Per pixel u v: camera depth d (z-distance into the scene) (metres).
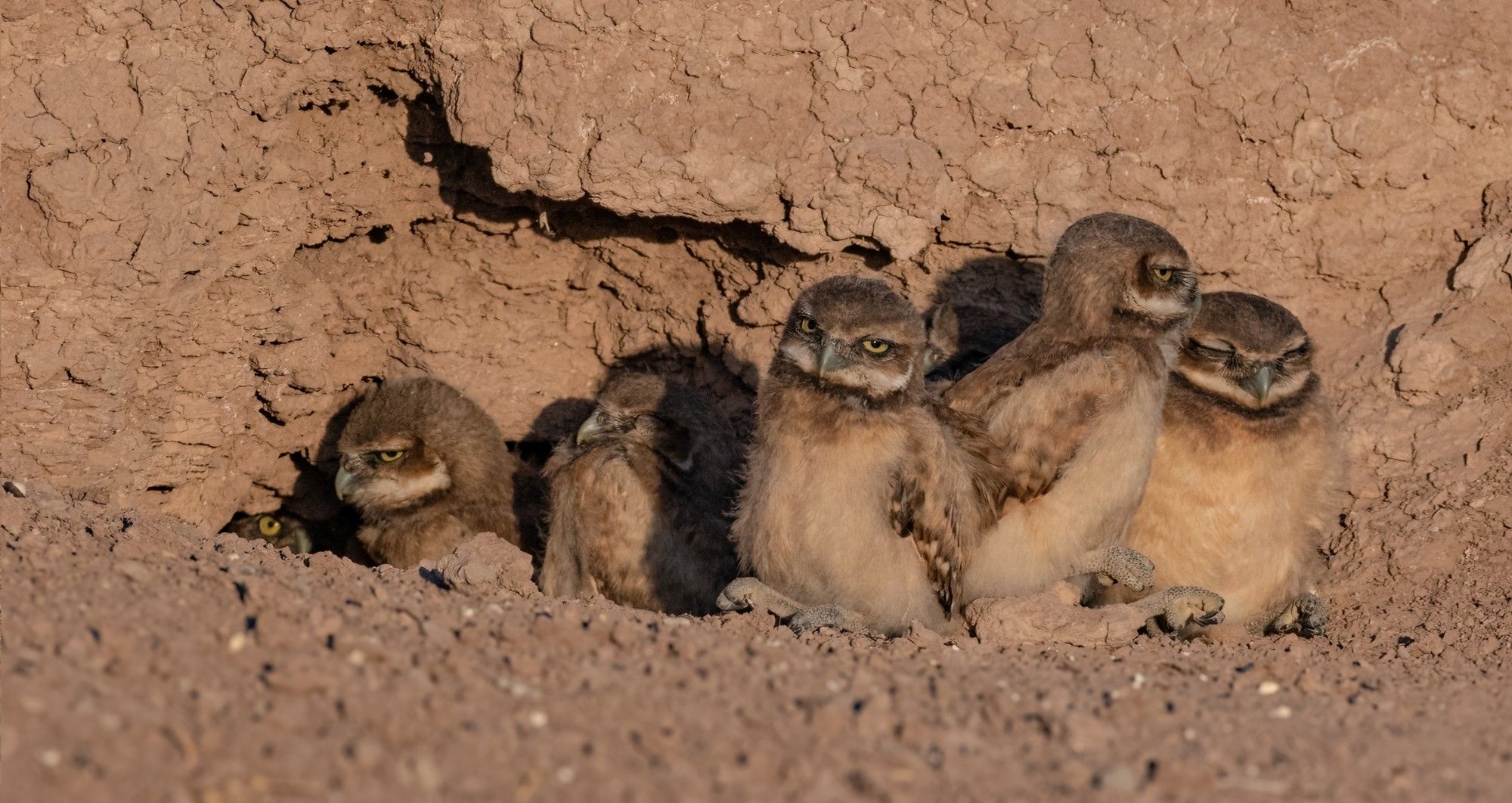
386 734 12.52
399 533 29.02
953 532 21.67
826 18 25.81
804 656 16.88
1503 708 16.56
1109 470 22.27
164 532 20.48
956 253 28.02
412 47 25.86
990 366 23.80
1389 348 27.11
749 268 29.27
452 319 30.39
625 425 26.30
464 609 17.41
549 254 29.98
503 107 25.70
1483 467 25.45
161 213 24.89
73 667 13.38
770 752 13.08
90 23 23.88
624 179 26.06
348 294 29.47
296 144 26.91
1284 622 24.39
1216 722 15.12
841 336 20.95
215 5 24.53
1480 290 26.50
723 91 25.92
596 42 25.50
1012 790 12.63
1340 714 15.75
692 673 15.31
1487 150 26.88
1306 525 24.36
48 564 16.73
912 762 12.98
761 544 21.48
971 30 26.22
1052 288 24.14
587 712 13.69
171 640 14.38
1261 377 23.28
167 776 11.57
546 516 28.28
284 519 31.94
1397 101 26.59
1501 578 23.95
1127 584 22.69
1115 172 26.86
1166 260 23.42
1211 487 23.69
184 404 27.42
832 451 20.86
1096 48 26.36
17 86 23.64
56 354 24.75
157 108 24.50
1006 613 20.17
